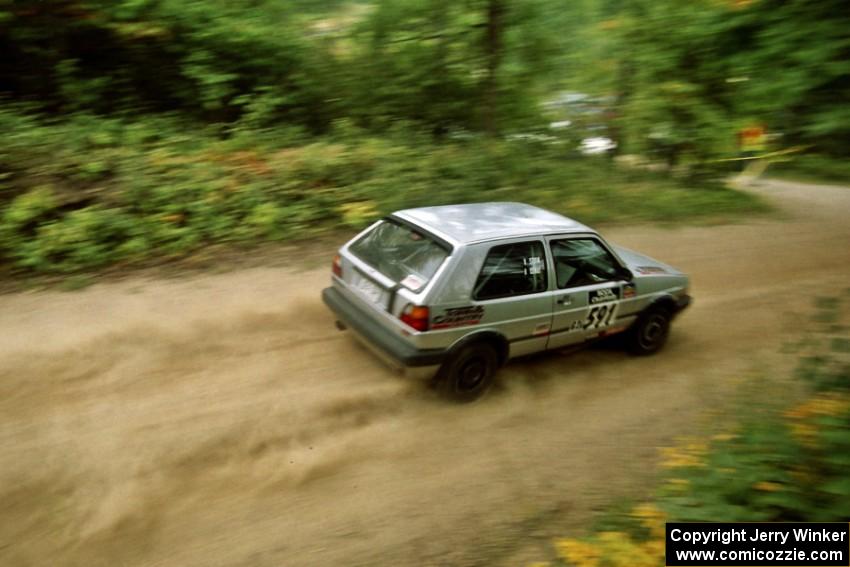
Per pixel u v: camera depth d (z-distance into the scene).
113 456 4.25
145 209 8.54
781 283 9.37
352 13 14.70
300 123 14.01
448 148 12.79
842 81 4.07
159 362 5.51
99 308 6.48
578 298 5.73
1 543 3.48
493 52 14.65
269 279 7.61
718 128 13.66
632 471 4.66
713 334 7.40
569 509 4.19
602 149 17.72
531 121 16.91
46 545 3.50
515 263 5.32
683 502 3.85
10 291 6.77
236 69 13.12
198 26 12.20
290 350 5.92
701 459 4.44
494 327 5.22
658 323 6.65
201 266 7.84
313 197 9.77
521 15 14.81
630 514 4.06
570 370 6.20
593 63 16.25
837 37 3.97
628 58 15.16
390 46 14.64
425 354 4.91
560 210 11.83
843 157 4.77
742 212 14.23
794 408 4.85
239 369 5.51
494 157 12.73
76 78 11.70
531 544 3.82
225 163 10.00
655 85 14.18
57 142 9.12
